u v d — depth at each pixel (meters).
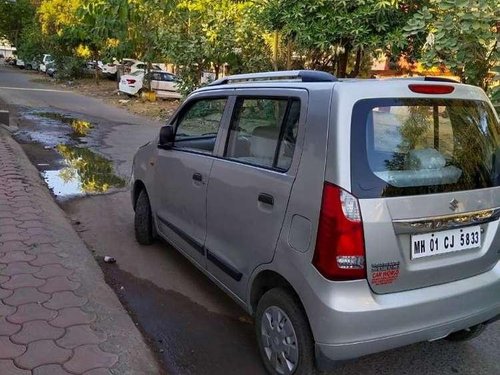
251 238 3.03
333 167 2.48
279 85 3.07
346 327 2.43
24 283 3.79
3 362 2.80
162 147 4.41
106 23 13.62
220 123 3.62
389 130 2.61
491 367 3.20
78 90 28.06
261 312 2.98
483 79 5.82
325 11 7.88
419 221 2.56
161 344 3.37
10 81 31.72
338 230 2.43
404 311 2.54
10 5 53.00
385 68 10.11
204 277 4.45
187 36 15.02
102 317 3.41
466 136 2.90
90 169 8.91
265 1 9.65
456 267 2.73
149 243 5.15
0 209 5.54
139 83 23.16
